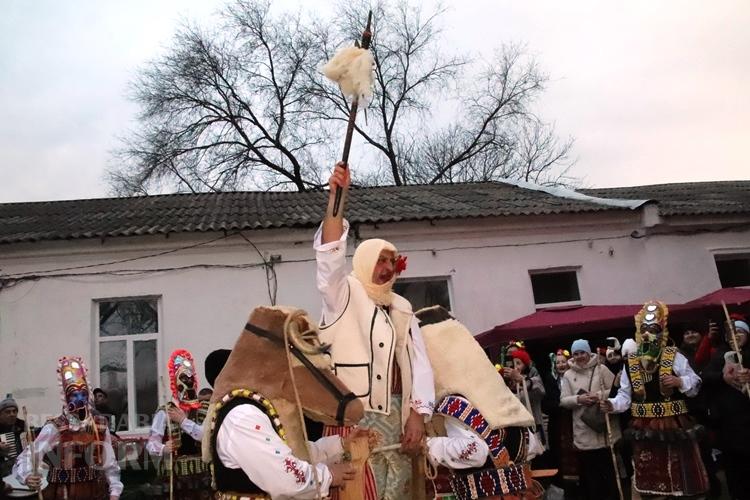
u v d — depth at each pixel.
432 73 24.69
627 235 11.12
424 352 3.21
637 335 6.02
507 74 24.69
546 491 7.34
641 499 6.02
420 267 10.40
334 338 3.20
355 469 2.62
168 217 11.08
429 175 24.69
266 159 24.98
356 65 2.92
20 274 9.60
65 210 12.46
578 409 7.37
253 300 9.84
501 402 3.30
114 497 5.70
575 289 10.96
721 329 7.40
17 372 9.34
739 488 6.42
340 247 3.15
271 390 2.43
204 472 6.49
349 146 3.07
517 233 10.79
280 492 2.29
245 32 24.88
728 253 11.37
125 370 9.70
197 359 9.61
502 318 10.44
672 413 5.80
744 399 6.32
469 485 3.20
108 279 9.71
